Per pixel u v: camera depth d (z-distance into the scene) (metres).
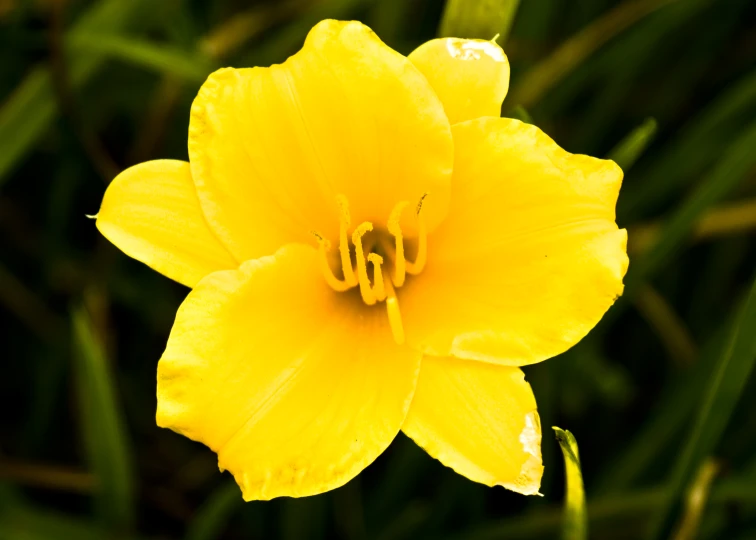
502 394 0.36
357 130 0.36
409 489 0.43
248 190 0.36
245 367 0.36
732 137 0.45
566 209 0.36
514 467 0.35
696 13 0.45
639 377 0.47
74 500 0.45
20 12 0.42
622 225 0.45
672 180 0.45
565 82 0.45
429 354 0.36
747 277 0.47
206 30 0.47
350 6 0.44
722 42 0.47
